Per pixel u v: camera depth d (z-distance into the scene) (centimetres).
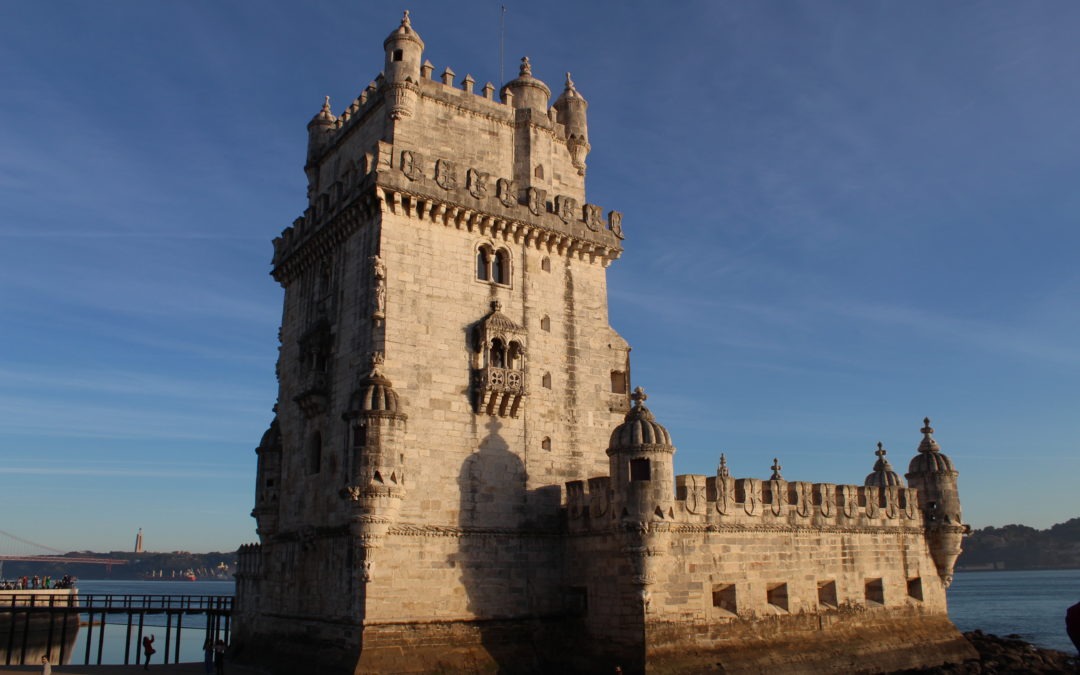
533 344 4562
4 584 8806
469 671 3866
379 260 4119
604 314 4938
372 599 3712
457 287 4356
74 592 8244
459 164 4653
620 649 3919
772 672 4209
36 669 4853
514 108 4972
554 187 4994
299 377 4750
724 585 4222
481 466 4206
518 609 4162
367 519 3731
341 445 4134
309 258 4931
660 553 3881
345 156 5044
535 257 4712
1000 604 16188
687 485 4153
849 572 4878
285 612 4491
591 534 4197
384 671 3638
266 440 4981
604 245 4934
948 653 5222
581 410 4681
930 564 5469
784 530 4572
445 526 4006
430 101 4619
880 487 5291
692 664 3928
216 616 6103
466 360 4294
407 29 4616
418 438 4025
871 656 4762
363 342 4119
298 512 4541
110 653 8712
